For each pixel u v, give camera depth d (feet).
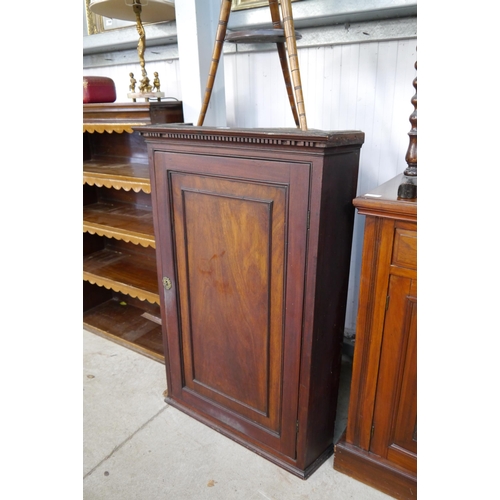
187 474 4.15
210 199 3.81
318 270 3.34
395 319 3.38
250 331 3.99
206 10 5.11
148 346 6.22
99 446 4.51
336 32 4.73
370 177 5.13
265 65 5.40
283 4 3.30
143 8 5.18
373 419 3.79
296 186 3.18
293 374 3.78
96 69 7.43
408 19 4.30
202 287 4.23
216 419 4.70
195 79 5.26
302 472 4.06
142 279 6.19
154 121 5.10
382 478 3.87
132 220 6.11
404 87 4.59
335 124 5.16
